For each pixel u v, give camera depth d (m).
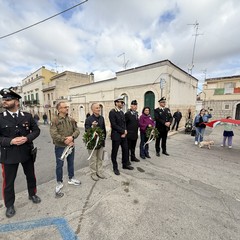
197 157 4.97
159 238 1.88
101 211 2.37
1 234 1.96
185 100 13.10
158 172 3.80
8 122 2.23
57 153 2.85
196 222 2.14
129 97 12.30
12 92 2.28
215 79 20.56
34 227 2.07
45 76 28.66
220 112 17.78
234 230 2.01
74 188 3.04
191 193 2.87
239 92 16.75
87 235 1.94
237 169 4.03
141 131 4.73
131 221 2.16
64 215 2.29
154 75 10.48
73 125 3.08
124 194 2.83
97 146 3.29
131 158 4.55
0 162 2.27
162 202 2.59
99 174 3.49
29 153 2.45
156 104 10.53
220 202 2.61
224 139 6.39
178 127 11.78
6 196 2.28
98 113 3.46
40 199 2.64
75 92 19.64
